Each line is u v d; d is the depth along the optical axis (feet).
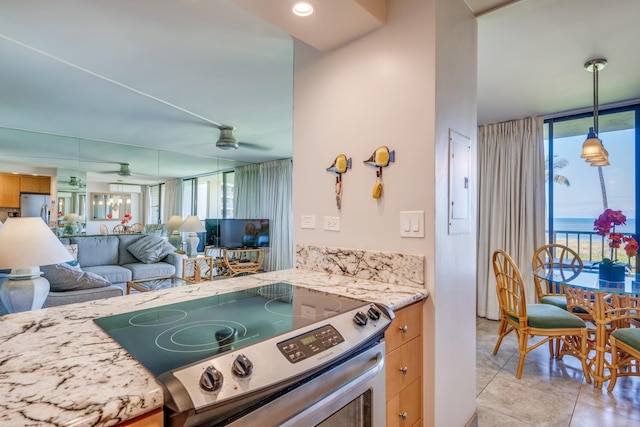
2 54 7.55
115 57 7.75
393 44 5.20
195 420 2.13
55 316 3.60
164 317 3.56
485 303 12.62
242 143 16.85
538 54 7.52
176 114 12.01
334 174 5.98
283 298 4.36
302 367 2.73
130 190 17.75
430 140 4.80
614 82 9.05
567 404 6.80
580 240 11.85
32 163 14.99
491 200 12.65
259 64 8.12
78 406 1.87
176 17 6.16
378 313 3.81
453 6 5.33
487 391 7.34
